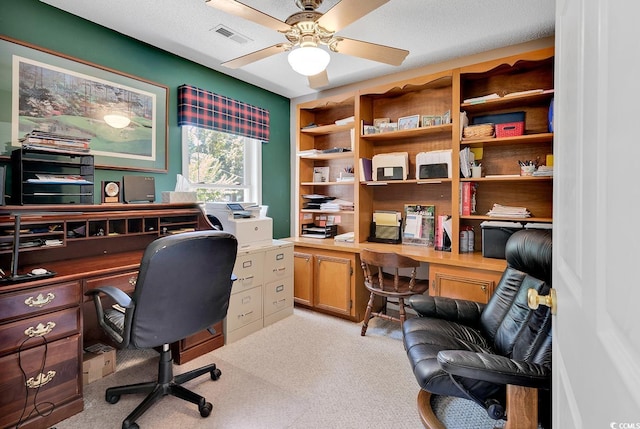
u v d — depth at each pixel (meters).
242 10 1.62
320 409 1.77
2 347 1.49
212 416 1.71
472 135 2.64
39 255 1.97
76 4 2.09
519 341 1.59
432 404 1.81
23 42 1.99
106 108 2.37
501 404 1.28
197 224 2.64
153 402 1.68
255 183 3.65
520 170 2.66
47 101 2.09
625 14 0.41
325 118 3.86
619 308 0.42
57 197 2.18
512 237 1.90
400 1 2.05
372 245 3.08
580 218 0.61
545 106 2.61
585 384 0.55
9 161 1.95
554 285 0.86
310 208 3.66
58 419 1.65
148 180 2.39
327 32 1.83
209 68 3.11
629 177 0.40
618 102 0.44
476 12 2.17
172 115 2.82
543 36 2.51
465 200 2.70
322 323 2.96
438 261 2.51
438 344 1.67
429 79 2.81
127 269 1.92
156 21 2.29
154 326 1.53
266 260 2.87
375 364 2.24
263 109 3.66
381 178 3.12
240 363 2.25
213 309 1.74
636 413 0.36
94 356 2.06
